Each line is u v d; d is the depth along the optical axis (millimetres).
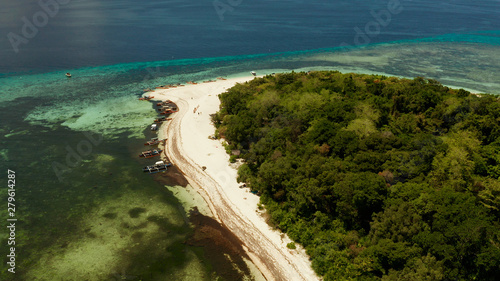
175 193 70562
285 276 50000
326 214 56875
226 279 50125
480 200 49688
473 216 43781
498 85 130750
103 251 54688
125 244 56219
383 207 51000
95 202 66688
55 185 71750
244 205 65000
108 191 70188
